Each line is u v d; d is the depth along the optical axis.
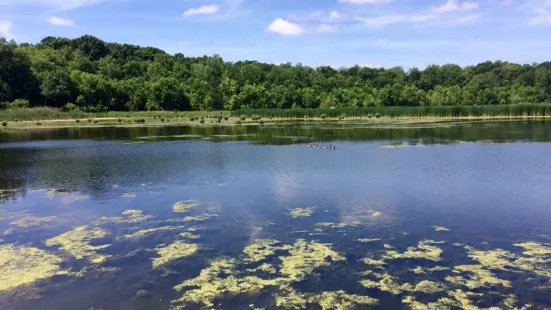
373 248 13.04
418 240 13.67
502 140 38.97
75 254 12.93
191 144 39.12
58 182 23.03
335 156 30.69
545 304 9.64
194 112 95.12
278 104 108.38
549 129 50.22
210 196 19.58
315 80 124.38
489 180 22.02
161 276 11.34
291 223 15.55
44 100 92.94
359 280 10.91
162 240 13.99
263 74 132.00
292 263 12.01
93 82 96.31
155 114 91.00
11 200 19.52
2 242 14.08
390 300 9.89
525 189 20.06
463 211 16.78
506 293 10.15
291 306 9.70
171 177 23.86
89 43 143.00
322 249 13.02
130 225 15.58
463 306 9.59
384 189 20.47
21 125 68.38
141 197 19.56
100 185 22.14
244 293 10.33
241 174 24.47
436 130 51.22
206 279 11.08
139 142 41.50
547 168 24.84
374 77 138.75
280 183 22.03
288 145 37.78
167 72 126.56
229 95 111.25
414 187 20.80
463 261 12.00
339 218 16.08
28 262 12.39
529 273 11.19
